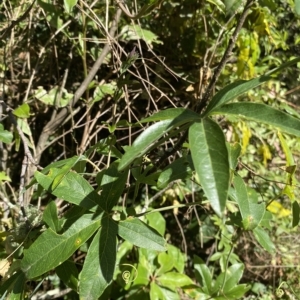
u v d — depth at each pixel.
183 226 2.37
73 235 0.95
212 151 0.68
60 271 1.13
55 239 0.95
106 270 0.91
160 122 0.76
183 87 2.02
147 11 1.41
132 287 1.74
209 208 2.15
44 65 2.04
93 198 0.98
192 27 2.06
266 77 0.81
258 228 1.31
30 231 1.20
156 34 2.09
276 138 2.26
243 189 0.97
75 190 0.97
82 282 0.89
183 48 2.07
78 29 1.90
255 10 1.85
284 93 2.29
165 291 1.72
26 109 1.44
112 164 1.06
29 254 0.94
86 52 1.85
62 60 2.06
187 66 2.08
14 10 1.82
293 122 0.74
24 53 1.99
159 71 2.00
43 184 0.97
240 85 0.82
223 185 0.65
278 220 2.28
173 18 2.05
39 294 1.95
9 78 2.08
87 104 1.80
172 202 2.12
